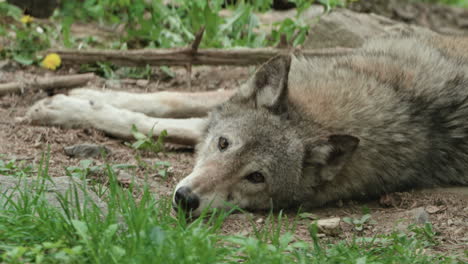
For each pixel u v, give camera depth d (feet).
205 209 24.39
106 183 30.25
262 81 29.94
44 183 26.78
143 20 51.13
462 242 25.79
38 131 36.76
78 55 46.55
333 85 32.01
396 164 30.96
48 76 46.01
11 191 26.16
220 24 51.03
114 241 21.33
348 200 31.68
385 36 41.14
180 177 32.55
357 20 49.73
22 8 55.67
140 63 45.96
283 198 29.45
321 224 26.37
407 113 31.27
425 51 36.19
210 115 33.76
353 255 22.62
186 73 49.57
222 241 24.23
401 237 24.48
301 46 49.57
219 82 48.29
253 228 25.16
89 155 34.14
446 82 33.17
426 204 30.14
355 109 30.60
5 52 48.39
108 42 53.67
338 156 29.04
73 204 25.25
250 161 27.94
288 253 23.58
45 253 21.01
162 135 36.17
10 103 41.42
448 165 32.78
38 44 50.03
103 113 37.81
